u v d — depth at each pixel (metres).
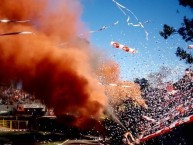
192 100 7.84
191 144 7.64
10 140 13.69
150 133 8.61
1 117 22.73
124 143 9.24
